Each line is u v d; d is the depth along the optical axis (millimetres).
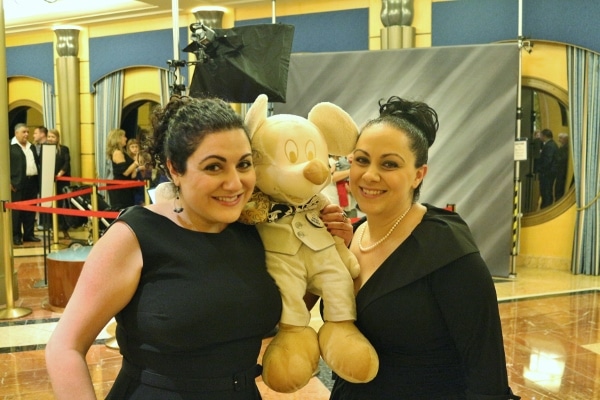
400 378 1630
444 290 1575
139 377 1453
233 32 3951
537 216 7035
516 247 6539
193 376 1436
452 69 6555
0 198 5480
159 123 1502
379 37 7617
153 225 1476
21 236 8828
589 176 6551
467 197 6566
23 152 8648
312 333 1624
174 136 1429
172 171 1473
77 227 9453
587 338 4520
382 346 1643
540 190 7141
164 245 1447
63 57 9992
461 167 6574
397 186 1619
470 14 7055
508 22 6871
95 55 9961
